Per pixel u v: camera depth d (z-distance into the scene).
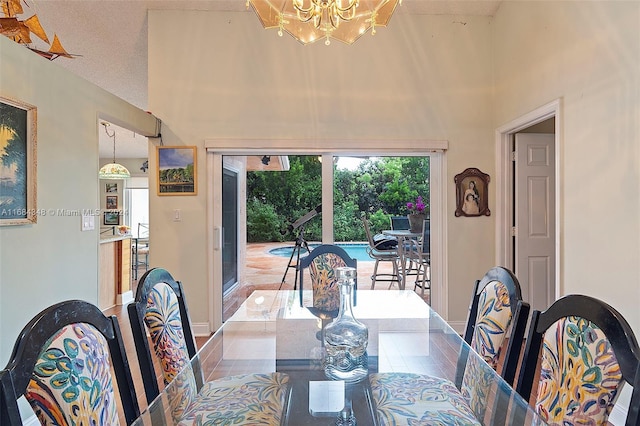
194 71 3.58
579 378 1.07
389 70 3.65
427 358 1.91
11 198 1.95
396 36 3.66
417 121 3.66
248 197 3.86
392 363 1.84
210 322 3.62
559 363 1.16
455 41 3.68
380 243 3.82
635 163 1.98
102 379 1.08
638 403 0.88
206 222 3.61
